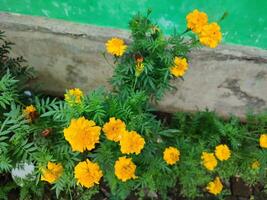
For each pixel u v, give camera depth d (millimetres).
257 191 736
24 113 523
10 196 664
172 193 712
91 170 477
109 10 841
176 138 657
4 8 812
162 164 581
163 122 711
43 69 710
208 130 689
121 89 589
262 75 667
